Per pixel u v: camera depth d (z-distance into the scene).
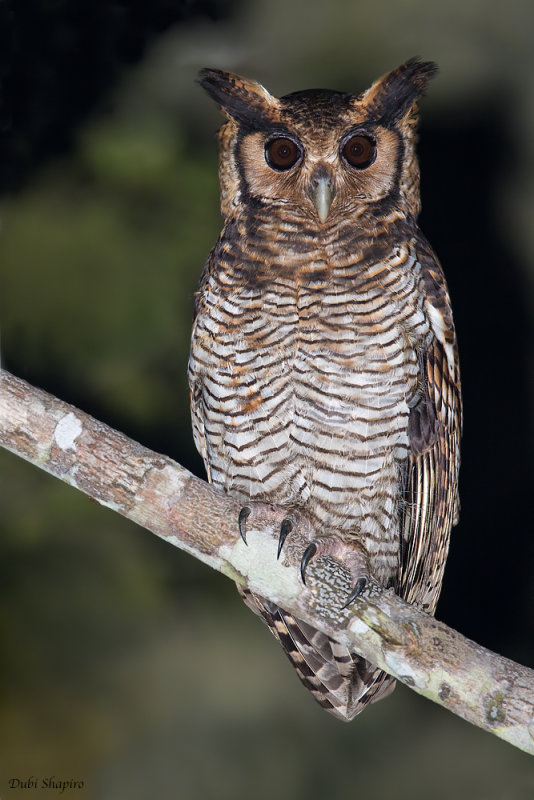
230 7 12.22
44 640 12.17
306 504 8.21
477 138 12.33
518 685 6.11
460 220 12.35
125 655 12.49
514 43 11.80
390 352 7.84
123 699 12.25
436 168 12.46
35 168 12.18
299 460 8.09
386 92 8.34
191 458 13.04
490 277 12.07
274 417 8.02
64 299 12.43
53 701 11.94
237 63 12.65
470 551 11.82
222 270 8.08
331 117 8.19
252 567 6.82
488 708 6.11
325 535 8.27
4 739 11.55
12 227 12.42
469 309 12.09
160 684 12.62
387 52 12.33
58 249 12.44
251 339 7.92
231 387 8.07
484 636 11.71
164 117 12.82
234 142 8.42
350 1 12.24
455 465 8.79
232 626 13.35
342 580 6.71
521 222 11.93
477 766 12.09
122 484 6.83
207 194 12.78
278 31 12.48
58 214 12.55
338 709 8.74
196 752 12.15
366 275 7.85
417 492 8.30
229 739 12.44
